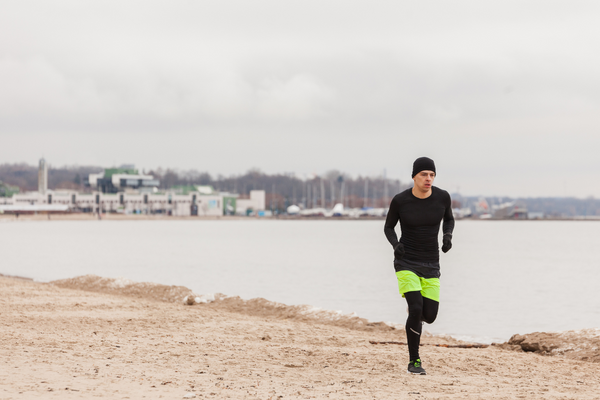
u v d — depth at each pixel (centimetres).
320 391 673
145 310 1526
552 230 15112
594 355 1030
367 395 654
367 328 1430
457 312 2119
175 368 798
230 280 3144
